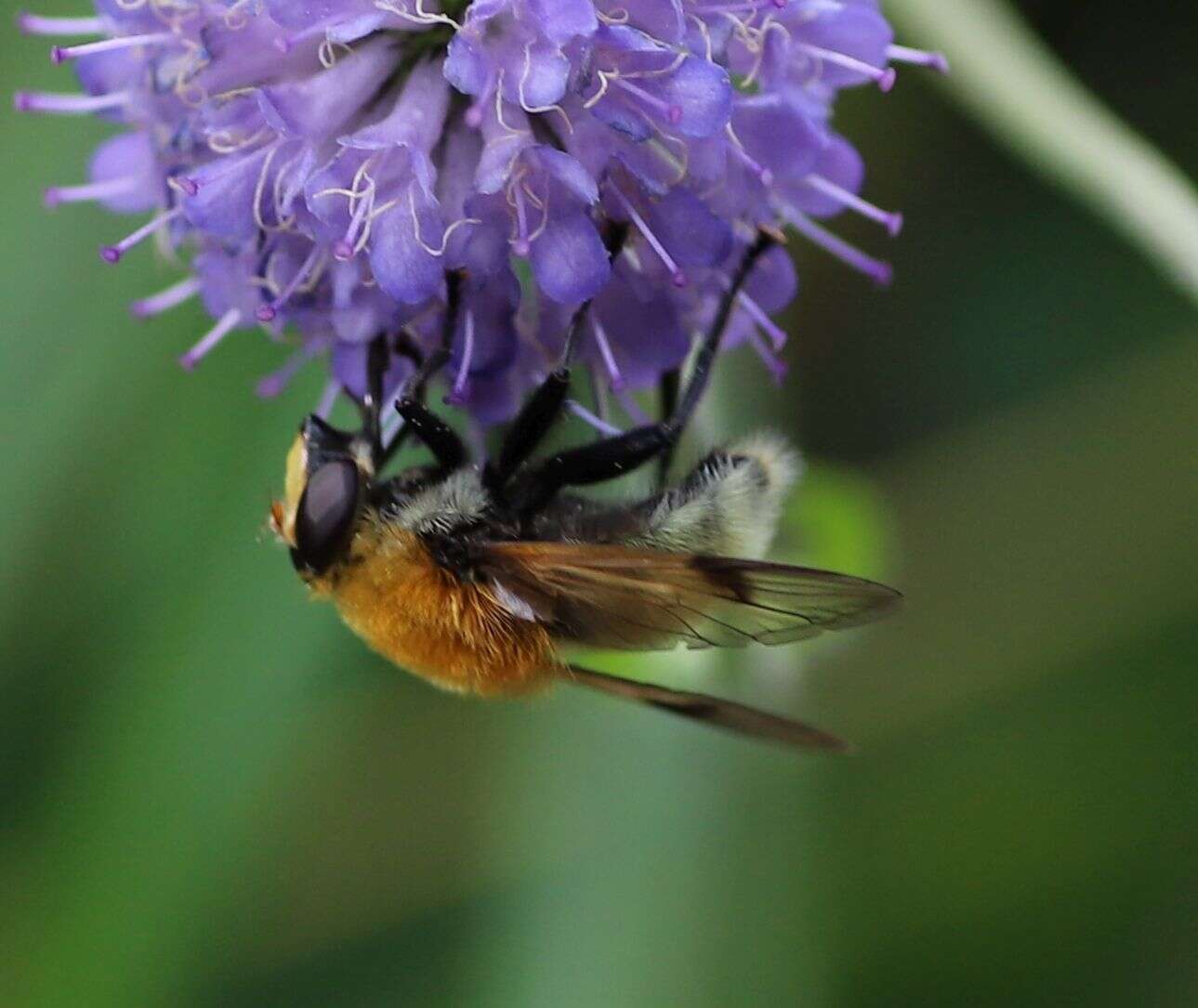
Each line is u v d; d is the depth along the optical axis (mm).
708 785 189
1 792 187
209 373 186
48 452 186
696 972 187
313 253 167
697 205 166
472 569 168
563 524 170
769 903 188
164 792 186
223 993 191
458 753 193
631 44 163
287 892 192
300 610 186
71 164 186
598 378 171
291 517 168
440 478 169
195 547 186
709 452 171
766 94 167
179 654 186
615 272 168
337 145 166
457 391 166
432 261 164
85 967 186
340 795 193
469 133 166
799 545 193
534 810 190
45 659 186
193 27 168
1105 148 182
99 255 185
